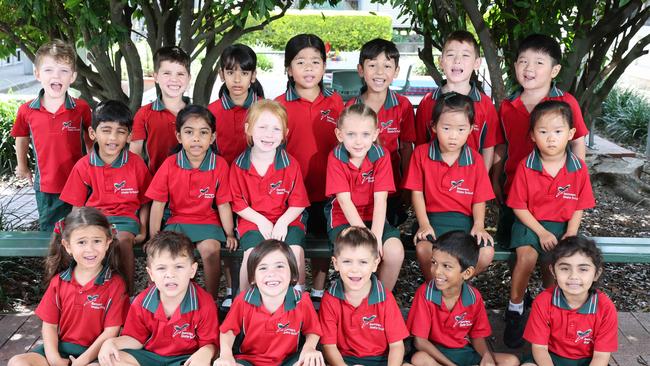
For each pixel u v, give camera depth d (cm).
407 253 391
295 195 379
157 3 506
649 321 412
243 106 420
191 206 382
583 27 507
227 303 402
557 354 336
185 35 492
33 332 395
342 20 1823
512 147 419
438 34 522
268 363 328
